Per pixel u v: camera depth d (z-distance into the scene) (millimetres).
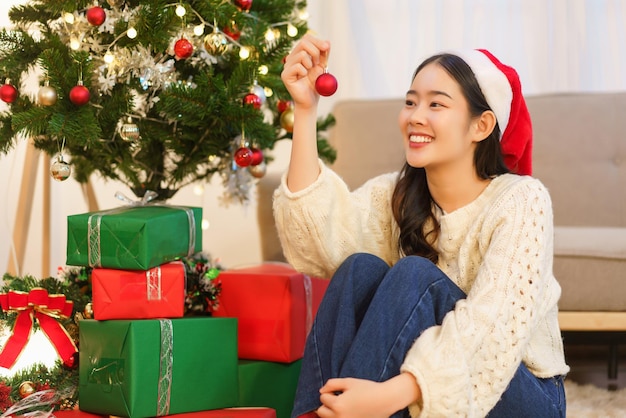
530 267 1238
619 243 2047
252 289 1672
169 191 1927
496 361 1168
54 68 1642
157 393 1420
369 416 1089
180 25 1677
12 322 1587
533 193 1310
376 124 2730
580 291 2041
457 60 1368
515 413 1231
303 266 1441
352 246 1432
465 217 1381
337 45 3023
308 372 1223
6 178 2604
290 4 1957
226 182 1975
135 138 1701
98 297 1441
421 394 1100
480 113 1367
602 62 2879
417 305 1179
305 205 1373
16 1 2471
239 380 1603
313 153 1392
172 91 1671
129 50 1677
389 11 3008
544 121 2617
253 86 1755
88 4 1750
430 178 1411
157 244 1459
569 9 2873
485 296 1200
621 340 2152
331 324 1234
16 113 1720
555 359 1347
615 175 2559
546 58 2902
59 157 1671
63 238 2787
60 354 1577
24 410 1516
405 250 1446
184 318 1485
